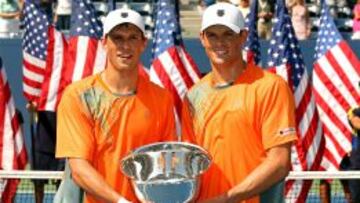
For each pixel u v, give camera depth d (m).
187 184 11.80
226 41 12.18
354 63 22.53
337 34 22.61
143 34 12.13
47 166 22.61
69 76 21.62
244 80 12.32
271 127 12.16
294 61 21.39
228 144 12.25
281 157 12.12
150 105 12.27
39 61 23.55
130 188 12.21
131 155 11.74
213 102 12.35
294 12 32.19
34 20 23.55
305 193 20.22
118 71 12.16
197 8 37.06
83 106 12.21
